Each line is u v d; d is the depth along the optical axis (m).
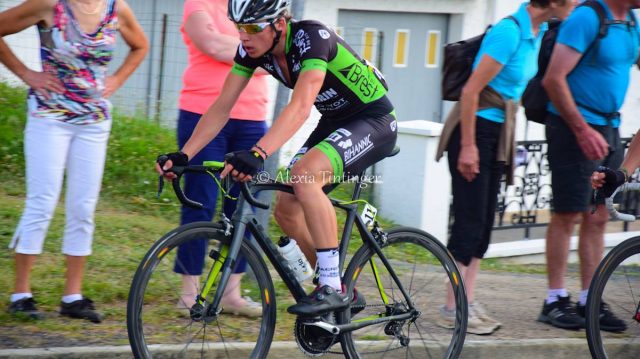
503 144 16.08
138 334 12.50
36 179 14.68
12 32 14.28
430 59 36.62
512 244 27.48
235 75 13.80
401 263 15.00
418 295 15.28
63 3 14.34
